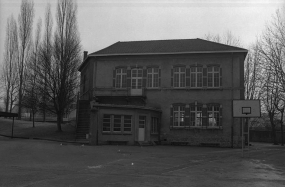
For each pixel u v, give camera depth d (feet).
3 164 45.11
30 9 174.09
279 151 91.30
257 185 34.01
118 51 116.98
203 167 48.67
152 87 112.88
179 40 125.18
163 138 109.40
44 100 116.78
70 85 117.60
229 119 106.22
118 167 45.57
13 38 172.04
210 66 110.11
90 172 40.19
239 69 107.76
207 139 106.63
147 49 116.67
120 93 113.91
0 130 127.54
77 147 76.18
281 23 91.45
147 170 43.52
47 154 58.18
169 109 110.63
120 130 96.32
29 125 144.25
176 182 34.55
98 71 116.78
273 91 105.81
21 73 166.20
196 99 109.29
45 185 31.07
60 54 117.19
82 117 107.96
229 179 37.63
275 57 90.94
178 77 112.06
